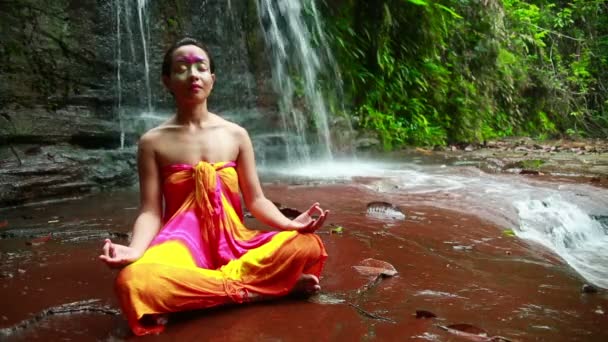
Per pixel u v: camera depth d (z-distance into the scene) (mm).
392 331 2061
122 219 4043
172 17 6723
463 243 3434
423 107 10828
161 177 2467
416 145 10242
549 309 2326
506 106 13203
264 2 8023
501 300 2430
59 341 2004
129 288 2008
